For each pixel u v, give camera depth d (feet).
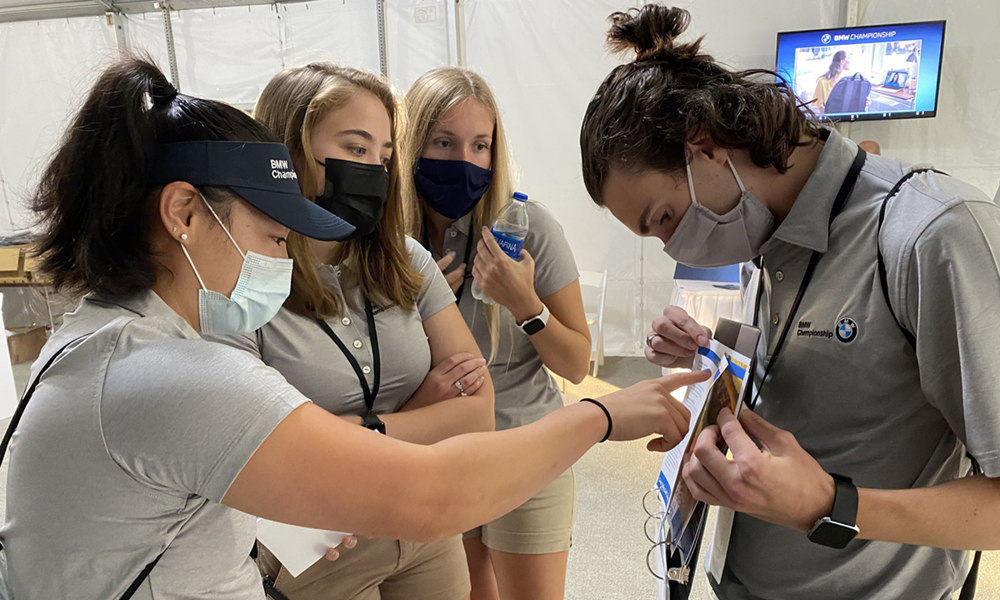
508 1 16.53
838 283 2.84
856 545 3.13
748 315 3.49
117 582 2.25
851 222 2.80
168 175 2.31
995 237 2.35
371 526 2.27
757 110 2.74
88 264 2.30
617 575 7.75
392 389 4.12
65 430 2.15
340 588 3.90
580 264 17.57
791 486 2.42
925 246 2.44
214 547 2.45
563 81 16.71
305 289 3.70
